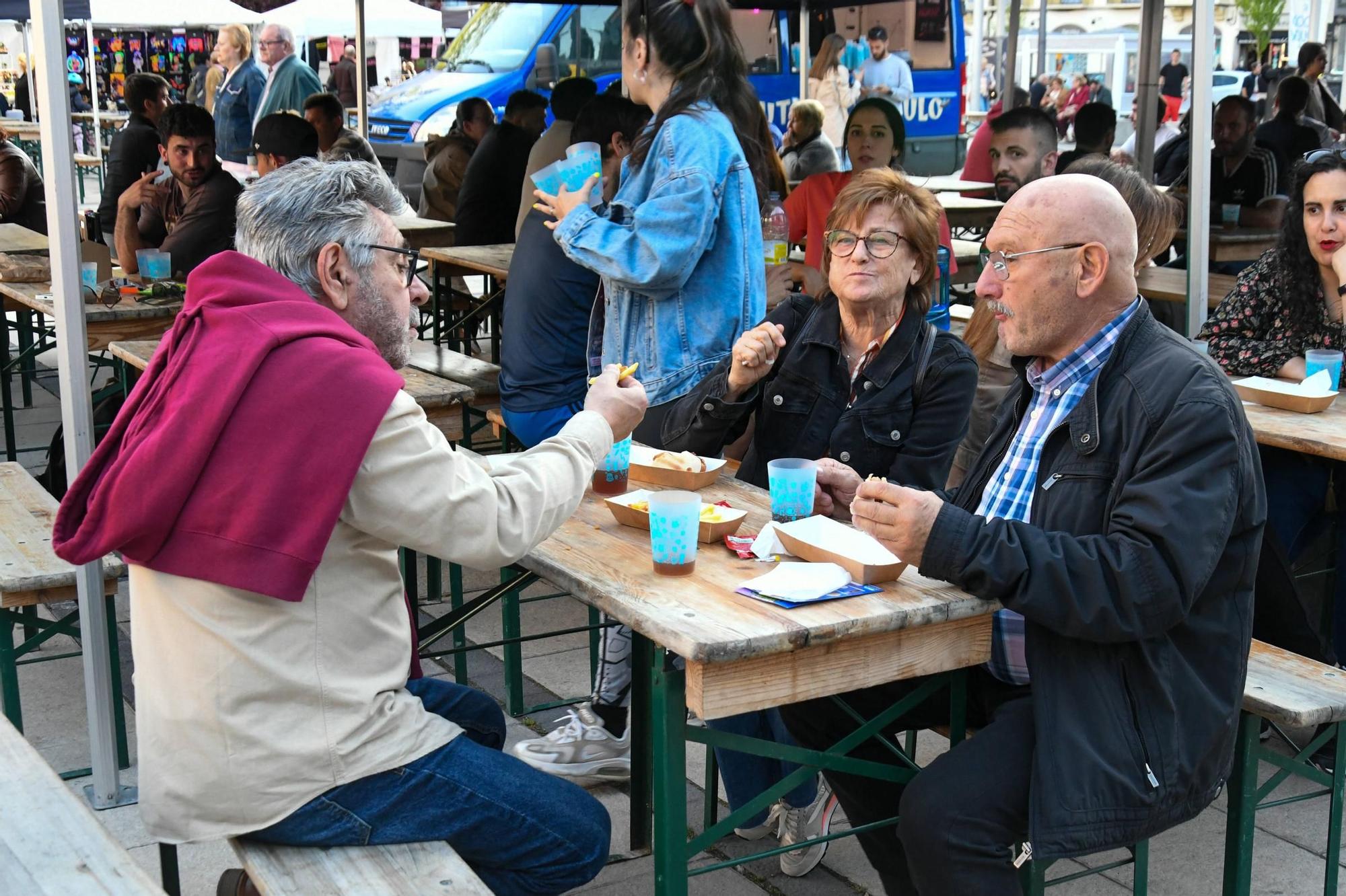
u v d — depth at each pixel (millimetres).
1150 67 6891
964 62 11523
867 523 2039
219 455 1724
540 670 3945
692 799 3188
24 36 14539
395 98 11570
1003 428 2355
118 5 8492
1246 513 2041
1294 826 3086
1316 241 3566
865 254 2641
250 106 10414
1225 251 6109
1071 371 2182
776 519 2324
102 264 5164
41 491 3693
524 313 3689
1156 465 1979
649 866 2910
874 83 10828
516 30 11438
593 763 3191
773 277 4961
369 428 1740
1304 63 9000
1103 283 2113
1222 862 2924
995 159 6609
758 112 3393
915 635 2027
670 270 3111
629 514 2342
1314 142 7590
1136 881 2445
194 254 5316
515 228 7598
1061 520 2111
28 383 6719
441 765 1946
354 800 1885
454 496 1834
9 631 3111
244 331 1774
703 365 3258
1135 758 2000
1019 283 2148
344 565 1842
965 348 2771
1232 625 2102
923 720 2494
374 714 1880
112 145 7469
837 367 2795
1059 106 15227
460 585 3764
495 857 2018
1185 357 2059
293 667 1799
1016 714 2154
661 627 1843
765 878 2846
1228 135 6820
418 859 1894
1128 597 1928
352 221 1937
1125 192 3350
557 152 5848
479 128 8898
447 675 3900
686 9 3213
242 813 1827
